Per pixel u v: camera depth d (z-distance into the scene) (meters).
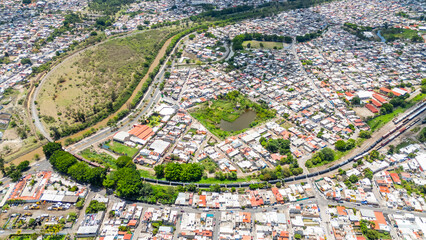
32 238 197.00
